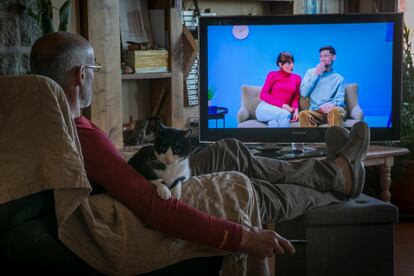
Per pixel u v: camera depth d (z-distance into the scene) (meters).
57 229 1.71
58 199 1.66
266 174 2.54
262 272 2.09
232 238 1.87
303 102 3.37
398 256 3.38
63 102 1.71
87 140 1.86
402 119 3.94
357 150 2.66
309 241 2.51
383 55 3.33
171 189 1.93
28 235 1.63
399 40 3.32
